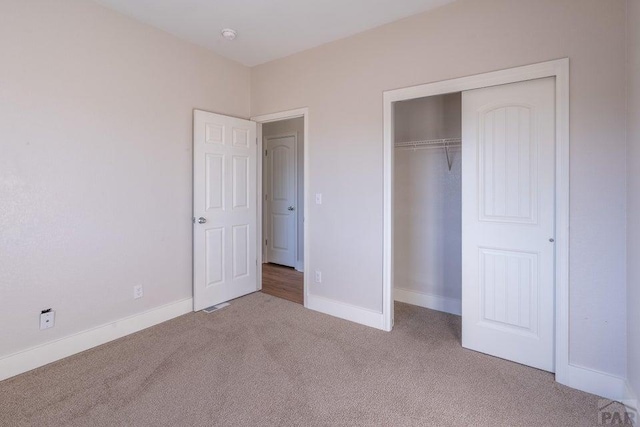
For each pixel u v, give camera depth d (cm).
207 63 330
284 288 403
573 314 201
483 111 233
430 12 252
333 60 307
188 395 191
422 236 338
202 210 323
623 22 183
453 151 319
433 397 190
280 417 173
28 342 218
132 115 272
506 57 220
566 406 183
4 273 207
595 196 192
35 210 220
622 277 187
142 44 277
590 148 193
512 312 228
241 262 367
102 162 253
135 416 173
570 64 197
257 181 385
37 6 217
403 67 266
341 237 307
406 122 342
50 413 175
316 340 262
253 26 282
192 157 320
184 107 311
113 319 263
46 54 222
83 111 241
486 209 235
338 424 169
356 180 295
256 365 224
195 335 271
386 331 279
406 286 352
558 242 203
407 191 346
